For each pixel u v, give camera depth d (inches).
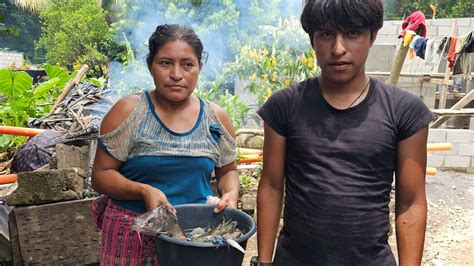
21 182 127.2
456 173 301.1
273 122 73.5
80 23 724.0
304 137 70.4
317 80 73.0
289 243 72.6
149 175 82.1
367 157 67.9
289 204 72.7
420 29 295.7
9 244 128.6
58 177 128.0
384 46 475.2
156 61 80.0
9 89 237.6
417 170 68.9
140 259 83.7
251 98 346.6
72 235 130.4
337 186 68.1
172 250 71.4
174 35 79.3
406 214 70.4
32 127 193.2
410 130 68.2
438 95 490.3
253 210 183.3
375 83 71.2
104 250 86.4
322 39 66.9
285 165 74.8
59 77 297.6
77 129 168.2
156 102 83.7
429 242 198.1
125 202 84.4
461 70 395.2
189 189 83.7
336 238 68.2
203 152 83.1
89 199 131.2
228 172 92.1
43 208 127.6
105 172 82.7
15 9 1257.4
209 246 69.3
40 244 128.1
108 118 82.7
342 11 63.2
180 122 83.2
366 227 68.2
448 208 239.6
